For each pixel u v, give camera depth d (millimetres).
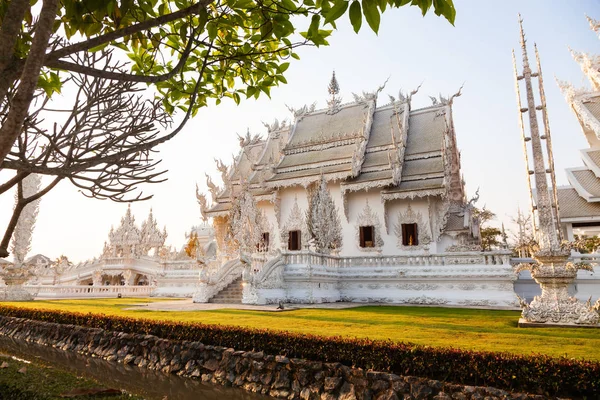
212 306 16797
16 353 11406
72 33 3842
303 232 31188
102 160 3553
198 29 3975
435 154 29797
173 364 8930
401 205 28594
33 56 2619
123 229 45625
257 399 7332
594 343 7383
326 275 20938
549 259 10586
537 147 11586
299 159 34406
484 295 18797
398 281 20781
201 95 5398
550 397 5277
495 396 5465
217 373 8180
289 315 12852
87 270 39438
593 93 25875
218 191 36562
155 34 4488
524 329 9555
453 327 9938
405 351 6422
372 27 3096
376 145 32125
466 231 26812
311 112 39062
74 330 11836
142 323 10445
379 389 6277
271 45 5008
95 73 3314
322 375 6930
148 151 4098
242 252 18469
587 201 23844
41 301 20484
